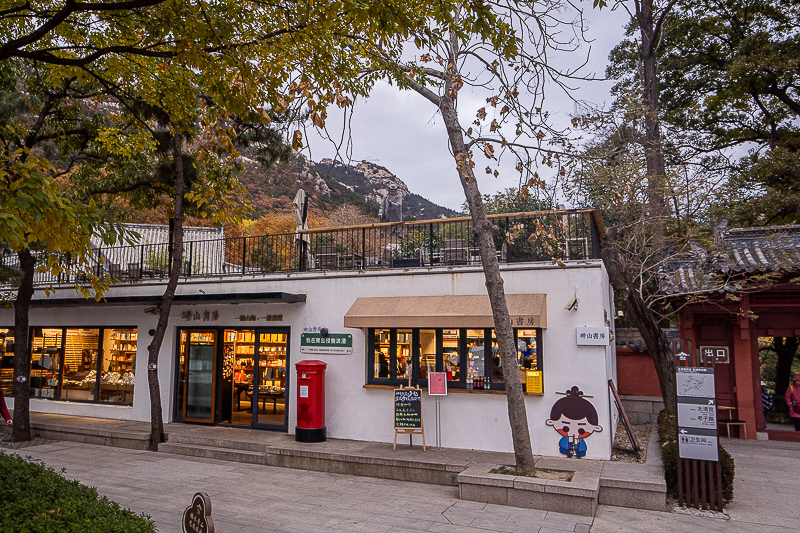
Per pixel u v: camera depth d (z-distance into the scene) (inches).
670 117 821.2
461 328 390.0
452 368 400.5
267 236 513.7
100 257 242.7
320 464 372.2
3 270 462.0
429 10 241.4
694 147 860.6
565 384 363.9
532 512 279.6
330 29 239.9
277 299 435.2
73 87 494.6
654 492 287.4
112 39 287.7
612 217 601.3
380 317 393.4
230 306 488.7
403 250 486.3
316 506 288.4
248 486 329.7
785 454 422.9
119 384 547.8
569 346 366.3
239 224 366.9
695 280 462.0
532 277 382.6
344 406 429.1
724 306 486.3
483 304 378.0
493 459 350.0
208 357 502.9
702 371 294.2
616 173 493.4
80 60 200.8
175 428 478.0
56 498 194.4
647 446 387.5
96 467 379.6
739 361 485.1
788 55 716.7
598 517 272.7
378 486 331.3
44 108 491.8
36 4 286.4
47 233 194.9
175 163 503.8
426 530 251.4
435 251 478.6
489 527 255.8
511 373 316.2
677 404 297.1
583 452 353.4
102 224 211.2
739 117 835.4
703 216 537.6
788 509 290.0
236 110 231.9
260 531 248.2
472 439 383.6
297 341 457.4
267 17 252.7
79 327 577.6
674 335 526.3
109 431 462.9
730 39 808.3
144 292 536.1
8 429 524.4
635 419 509.7
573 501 278.1
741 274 458.0
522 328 378.9
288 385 459.2
